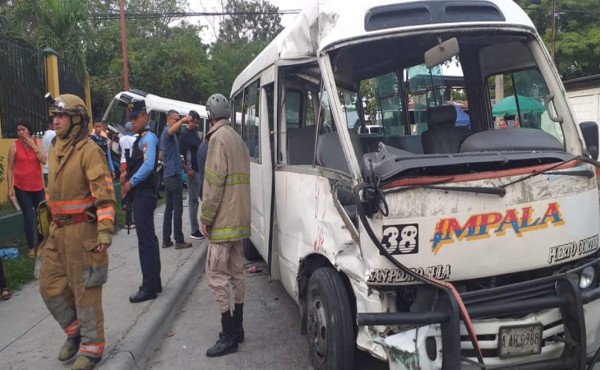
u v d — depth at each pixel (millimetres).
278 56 5336
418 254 3369
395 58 5219
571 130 4078
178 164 8727
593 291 3605
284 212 5266
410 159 3465
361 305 3607
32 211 7918
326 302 3994
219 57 39438
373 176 3314
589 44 24484
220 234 4891
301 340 5430
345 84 4953
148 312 5758
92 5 30266
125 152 6215
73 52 14711
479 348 3287
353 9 3977
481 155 3645
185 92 31062
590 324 3703
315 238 4270
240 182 4945
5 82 10258
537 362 3539
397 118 5875
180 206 8797
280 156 5621
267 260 6012
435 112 5324
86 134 4293
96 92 27234
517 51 4609
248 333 5652
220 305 5027
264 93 6219
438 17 3990
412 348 3361
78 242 4223
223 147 4852
